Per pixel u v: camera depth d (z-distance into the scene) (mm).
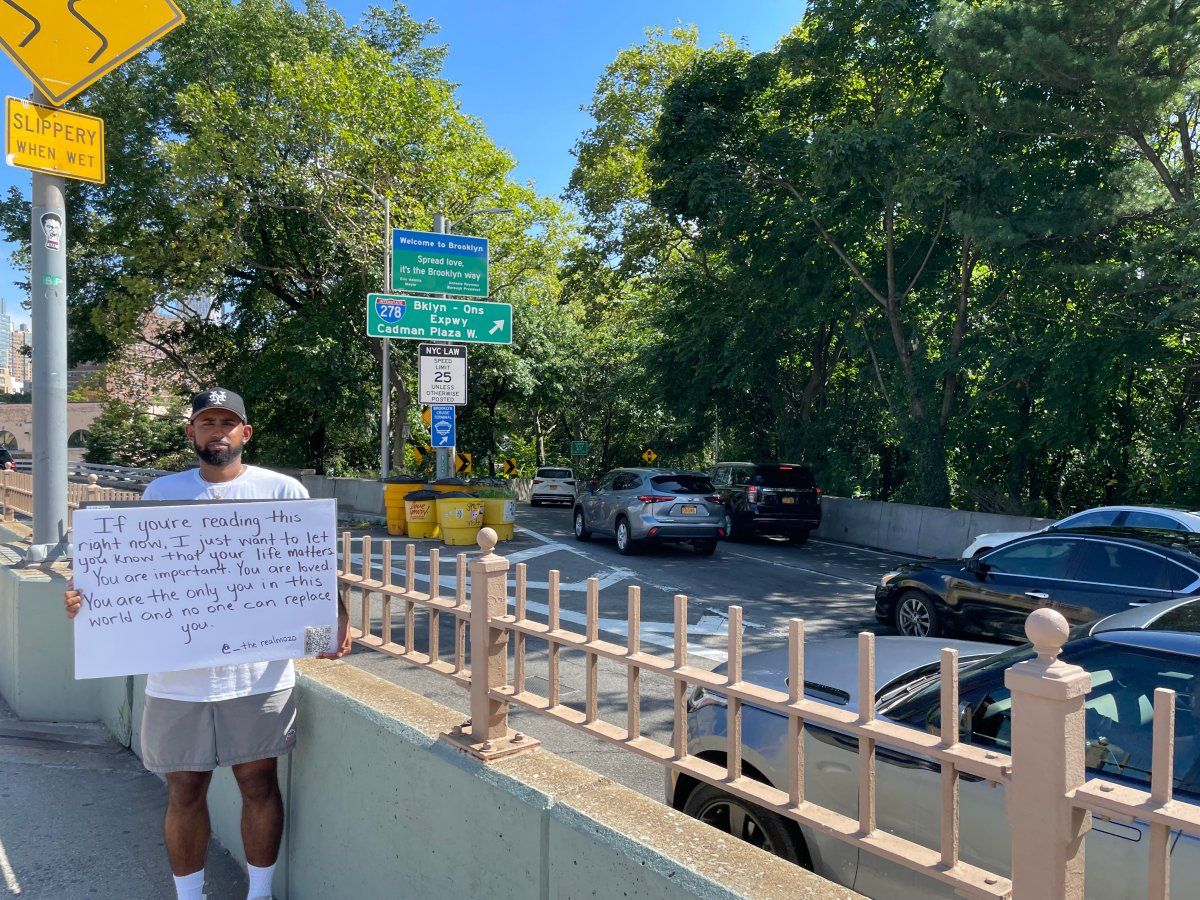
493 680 2928
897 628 9359
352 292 30062
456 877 2703
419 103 25859
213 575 3066
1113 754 2773
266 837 3367
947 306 20719
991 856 2736
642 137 28484
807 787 3309
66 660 5742
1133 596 7289
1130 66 14477
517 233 29453
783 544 20000
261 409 34438
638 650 2785
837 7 19281
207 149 25391
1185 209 13852
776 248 21203
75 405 62906
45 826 4219
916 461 20469
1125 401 18344
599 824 2266
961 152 16922
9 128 5391
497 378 37688
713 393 27828
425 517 18453
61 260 5898
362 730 3152
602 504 17281
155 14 5418
